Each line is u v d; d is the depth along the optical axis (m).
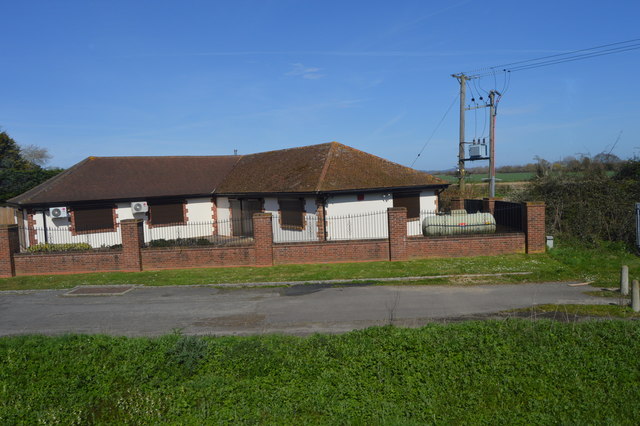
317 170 20.48
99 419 6.84
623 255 15.67
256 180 23.70
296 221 20.42
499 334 8.48
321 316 10.60
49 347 8.88
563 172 20.98
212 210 25.94
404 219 16.05
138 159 26.88
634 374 7.05
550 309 10.31
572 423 6.05
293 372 7.55
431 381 7.16
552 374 7.20
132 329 10.30
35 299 13.30
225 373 7.70
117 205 22.78
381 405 6.65
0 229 16.19
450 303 11.16
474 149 25.91
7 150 37.38
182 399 7.05
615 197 18.05
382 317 10.30
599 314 9.77
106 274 16.09
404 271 14.55
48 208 21.08
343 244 16.27
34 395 7.37
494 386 6.99
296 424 6.36
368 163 21.73
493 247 16.31
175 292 13.44
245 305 11.80
